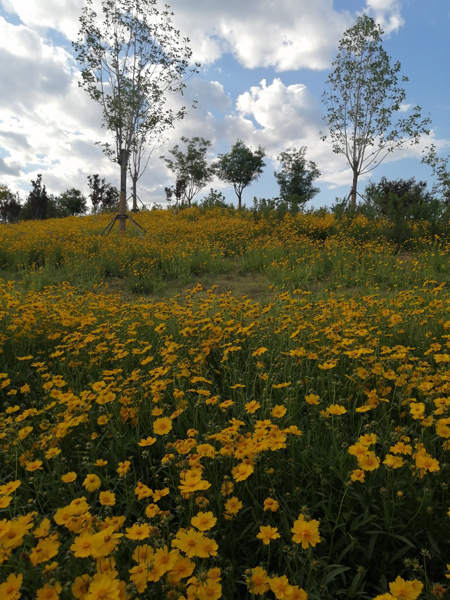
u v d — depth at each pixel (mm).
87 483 1717
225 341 3924
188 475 1669
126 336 4297
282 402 2814
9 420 2463
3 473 2295
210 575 1328
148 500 1930
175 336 4215
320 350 3326
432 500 1774
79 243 11625
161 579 1425
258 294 7141
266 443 1811
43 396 3229
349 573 1706
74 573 1438
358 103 17016
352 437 2309
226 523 1841
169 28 14641
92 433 2416
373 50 16547
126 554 1631
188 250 10430
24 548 1527
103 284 8305
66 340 4246
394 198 12648
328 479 1979
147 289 7945
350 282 7426
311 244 10523
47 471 2299
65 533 1797
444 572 1578
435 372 2955
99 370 3570
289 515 1819
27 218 42125
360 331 3299
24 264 9391
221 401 2947
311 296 5863
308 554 1518
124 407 2623
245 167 38406
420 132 16328
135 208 21344
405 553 1730
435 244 9133
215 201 23500
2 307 4844
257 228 13250
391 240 10609
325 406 2637
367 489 1835
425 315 4105
